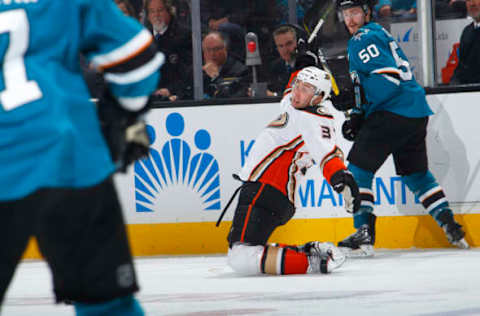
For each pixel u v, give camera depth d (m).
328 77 14.27
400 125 18.91
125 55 5.17
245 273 14.66
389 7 21.59
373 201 18.97
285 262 14.34
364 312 9.04
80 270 4.89
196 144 21.36
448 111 20.66
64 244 4.85
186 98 22.44
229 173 21.30
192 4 21.98
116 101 5.44
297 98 14.16
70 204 4.75
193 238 21.36
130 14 22.31
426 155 19.66
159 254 21.47
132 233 21.50
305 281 13.30
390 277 13.58
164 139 21.42
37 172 4.70
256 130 21.23
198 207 21.36
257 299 10.88
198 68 22.14
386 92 18.80
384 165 20.75
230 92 22.28
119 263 4.94
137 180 21.48
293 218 20.94
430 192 19.58
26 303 11.59
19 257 4.94
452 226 19.50
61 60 5.10
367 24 19.41
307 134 14.02
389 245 20.81
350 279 13.42
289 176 14.45
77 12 5.09
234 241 14.56
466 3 21.08
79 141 4.84
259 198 14.34
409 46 21.67
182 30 22.22
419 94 19.19
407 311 8.97
